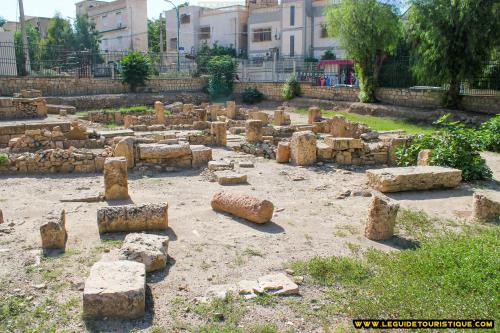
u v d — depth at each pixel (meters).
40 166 12.04
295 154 13.29
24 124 17.67
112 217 7.11
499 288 4.91
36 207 8.78
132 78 35.03
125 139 12.12
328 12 31.98
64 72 37.19
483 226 7.71
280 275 5.62
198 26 56.72
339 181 11.30
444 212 8.63
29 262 5.99
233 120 24.44
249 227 7.64
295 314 4.77
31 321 4.61
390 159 13.52
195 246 6.70
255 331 4.42
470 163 11.21
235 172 11.53
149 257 5.75
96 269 5.14
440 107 27.08
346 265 5.87
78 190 10.24
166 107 31.47
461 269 5.38
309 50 47.88
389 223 7.14
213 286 5.35
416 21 25.58
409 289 5.01
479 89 26.92
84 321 4.59
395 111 27.56
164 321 4.63
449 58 24.58
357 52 30.36
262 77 43.66
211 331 4.42
